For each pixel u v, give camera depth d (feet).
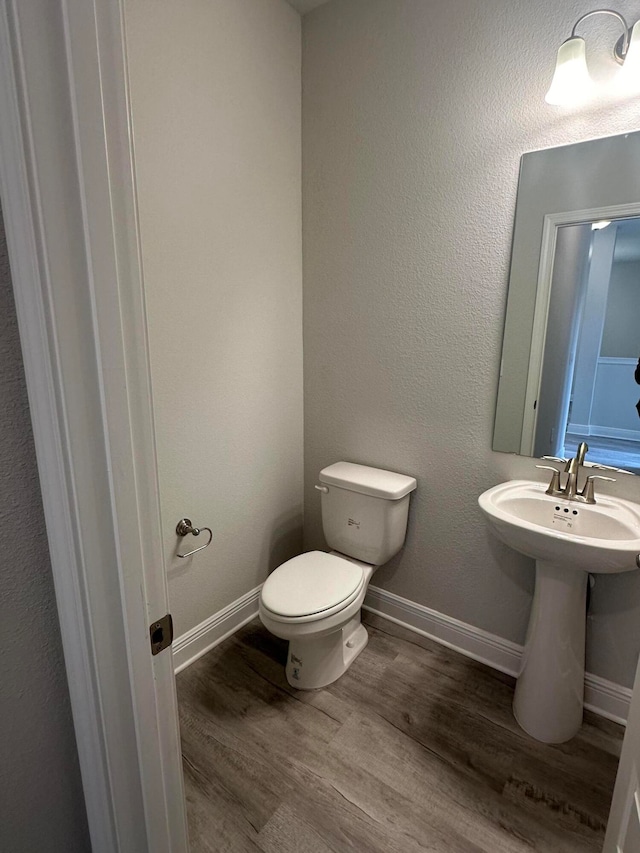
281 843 3.92
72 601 1.93
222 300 5.62
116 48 1.66
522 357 5.16
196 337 5.38
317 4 5.82
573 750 4.80
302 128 6.31
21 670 2.04
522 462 5.38
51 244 1.59
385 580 6.90
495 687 5.65
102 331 1.76
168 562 5.53
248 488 6.50
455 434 5.80
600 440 4.86
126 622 2.04
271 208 6.07
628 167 4.31
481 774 4.53
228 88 5.22
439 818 4.12
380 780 4.47
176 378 5.24
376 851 3.86
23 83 1.45
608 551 3.92
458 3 4.86
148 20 4.34
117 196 1.74
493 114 4.88
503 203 4.99
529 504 5.01
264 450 6.66
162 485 5.29
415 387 6.01
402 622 6.82
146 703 2.21
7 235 1.62
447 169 5.26
